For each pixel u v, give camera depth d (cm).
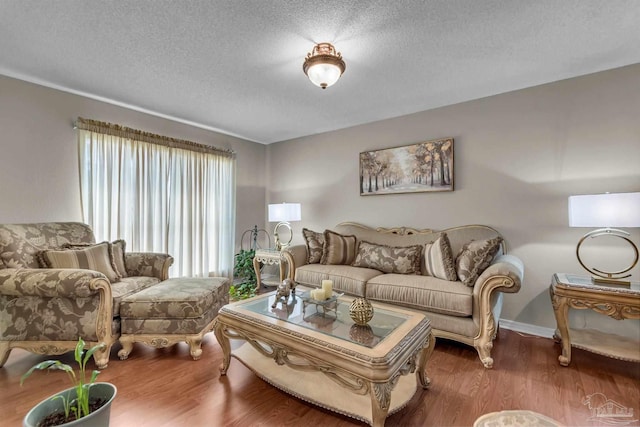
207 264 388
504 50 210
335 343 144
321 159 414
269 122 371
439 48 208
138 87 270
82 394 112
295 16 174
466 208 299
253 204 460
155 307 214
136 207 318
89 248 237
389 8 167
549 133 258
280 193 462
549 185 258
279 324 169
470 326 213
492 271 207
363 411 148
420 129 329
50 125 267
